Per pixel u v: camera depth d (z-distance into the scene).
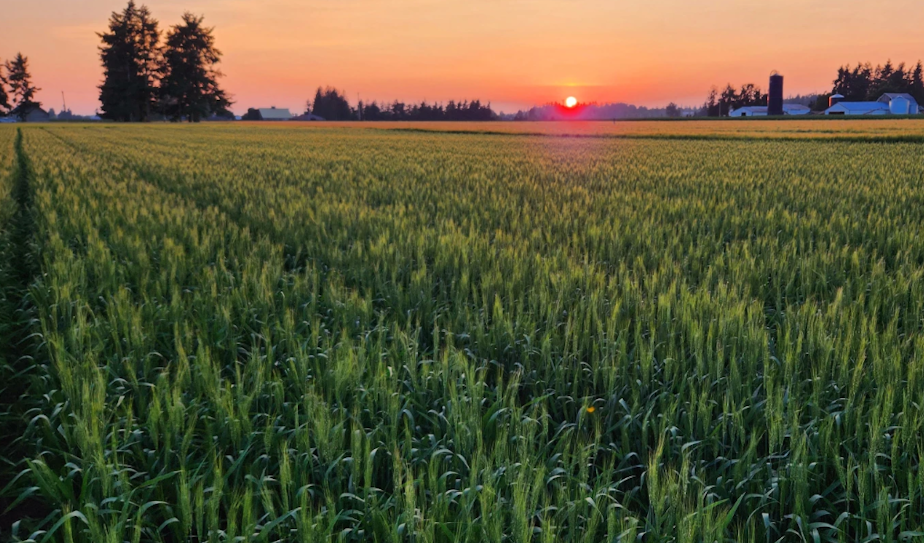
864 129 55.03
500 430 3.96
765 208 12.12
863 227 9.75
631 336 5.55
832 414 3.86
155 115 110.25
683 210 11.49
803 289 6.82
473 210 11.84
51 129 68.44
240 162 24.48
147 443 4.10
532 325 5.52
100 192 14.02
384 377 4.18
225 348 5.50
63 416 4.21
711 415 4.35
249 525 2.88
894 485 3.58
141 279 7.02
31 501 4.29
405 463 3.49
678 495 3.02
